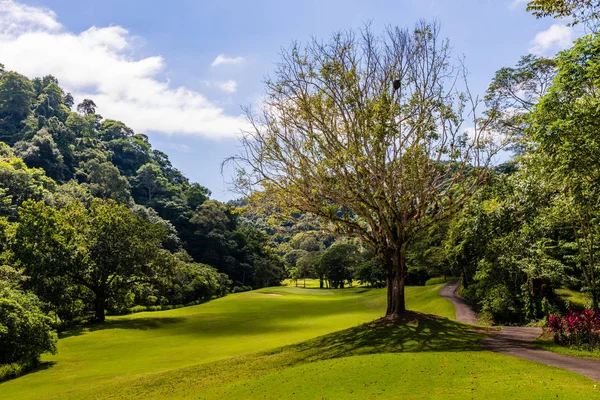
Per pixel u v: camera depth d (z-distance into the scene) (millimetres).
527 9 13102
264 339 29031
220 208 102938
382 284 78375
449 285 52844
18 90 123312
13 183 69938
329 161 18500
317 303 58594
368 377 11609
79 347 28719
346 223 20516
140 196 119562
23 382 19359
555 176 15258
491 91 31984
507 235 26359
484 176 20062
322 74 19172
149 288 47281
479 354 13648
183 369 18828
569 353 13609
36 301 27469
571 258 27609
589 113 12711
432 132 18438
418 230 21109
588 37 12977
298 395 10781
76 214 43281
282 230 22562
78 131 135125
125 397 14648
